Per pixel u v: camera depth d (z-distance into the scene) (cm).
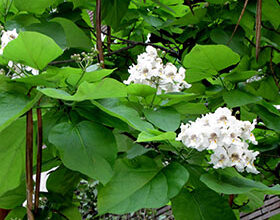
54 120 91
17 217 115
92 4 158
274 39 156
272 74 148
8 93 79
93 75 85
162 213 344
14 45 77
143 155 101
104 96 77
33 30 112
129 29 186
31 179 79
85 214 361
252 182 92
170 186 83
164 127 98
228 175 94
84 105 90
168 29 170
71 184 124
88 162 78
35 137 90
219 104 134
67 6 154
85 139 81
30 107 74
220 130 90
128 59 183
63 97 73
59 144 79
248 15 144
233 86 131
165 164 111
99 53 108
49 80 83
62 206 121
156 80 111
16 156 87
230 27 143
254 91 133
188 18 146
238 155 92
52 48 79
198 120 95
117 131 112
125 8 144
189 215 88
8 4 140
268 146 158
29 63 83
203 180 88
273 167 176
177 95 106
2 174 87
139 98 111
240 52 137
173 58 189
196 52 114
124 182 87
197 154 109
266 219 266
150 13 172
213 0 140
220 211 89
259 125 159
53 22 114
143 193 83
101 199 84
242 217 291
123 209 80
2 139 85
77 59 95
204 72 124
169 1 162
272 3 136
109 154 80
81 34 125
